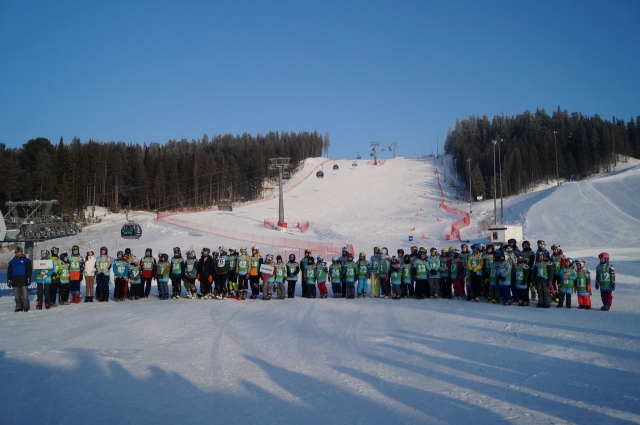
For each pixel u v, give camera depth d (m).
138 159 104.56
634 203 55.00
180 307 17.00
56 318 14.38
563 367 7.91
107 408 6.22
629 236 44.44
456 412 5.88
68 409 6.19
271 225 65.94
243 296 20.08
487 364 8.20
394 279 19.62
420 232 59.69
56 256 17.86
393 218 73.50
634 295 19.11
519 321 12.79
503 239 42.31
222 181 120.06
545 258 16.03
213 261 20.64
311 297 20.67
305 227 66.19
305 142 184.62
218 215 76.50
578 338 10.29
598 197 59.19
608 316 13.65
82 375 7.81
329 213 83.81
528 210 59.78
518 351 9.14
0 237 21.92
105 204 100.06
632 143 134.62
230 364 8.45
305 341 10.48
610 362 8.19
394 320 13.40
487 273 18.28
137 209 101.50
